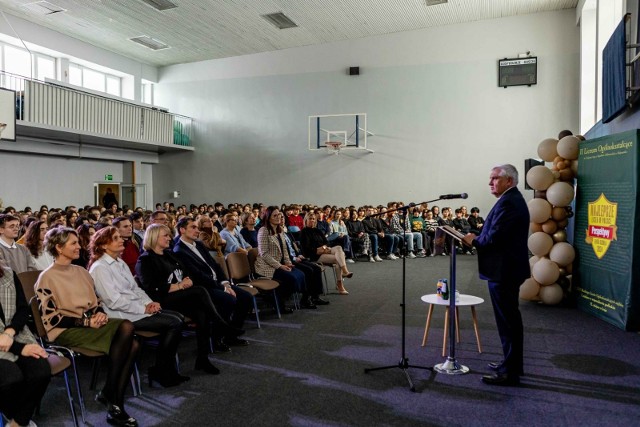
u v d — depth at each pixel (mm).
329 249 6062
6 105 8602
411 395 2838
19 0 8938
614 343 3859
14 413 2217
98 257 3033
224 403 2742
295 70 12266
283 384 3023
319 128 12094
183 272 3748
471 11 10328
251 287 4391
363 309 5164
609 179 4562
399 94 11477
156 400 2791
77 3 9102
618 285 4367
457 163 11109
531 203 5297
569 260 5094
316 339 4023
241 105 12797
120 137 10977
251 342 3947
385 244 9703
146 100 13672
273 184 12570
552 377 3119
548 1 9914
